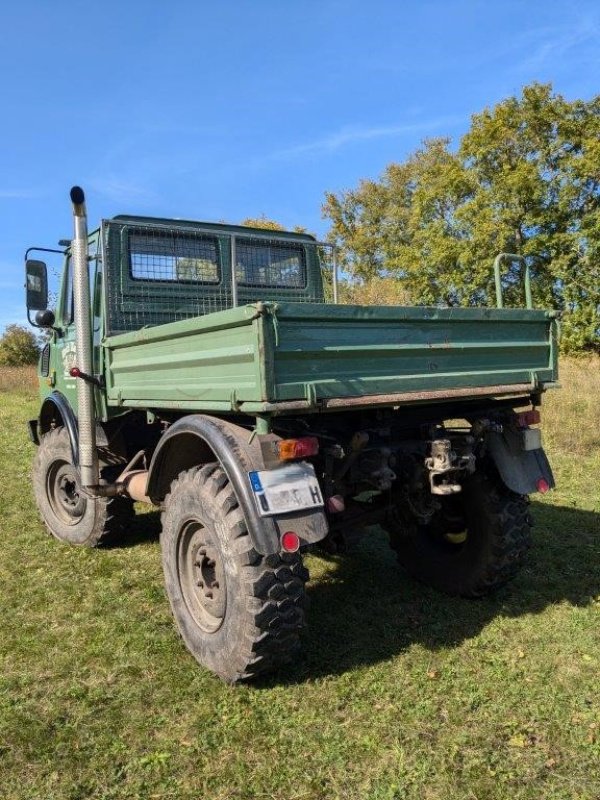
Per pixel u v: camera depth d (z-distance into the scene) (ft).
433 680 10.09
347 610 12.74
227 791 7.84
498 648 11.06
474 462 11.64
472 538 12.88
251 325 8.73
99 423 14.53
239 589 9.43
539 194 74.43
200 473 10.36
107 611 12.81
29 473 25.90
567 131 76.18
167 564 11.25
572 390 36.86
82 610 12.86
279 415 9.11
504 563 12.53
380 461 10.95
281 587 9.39
